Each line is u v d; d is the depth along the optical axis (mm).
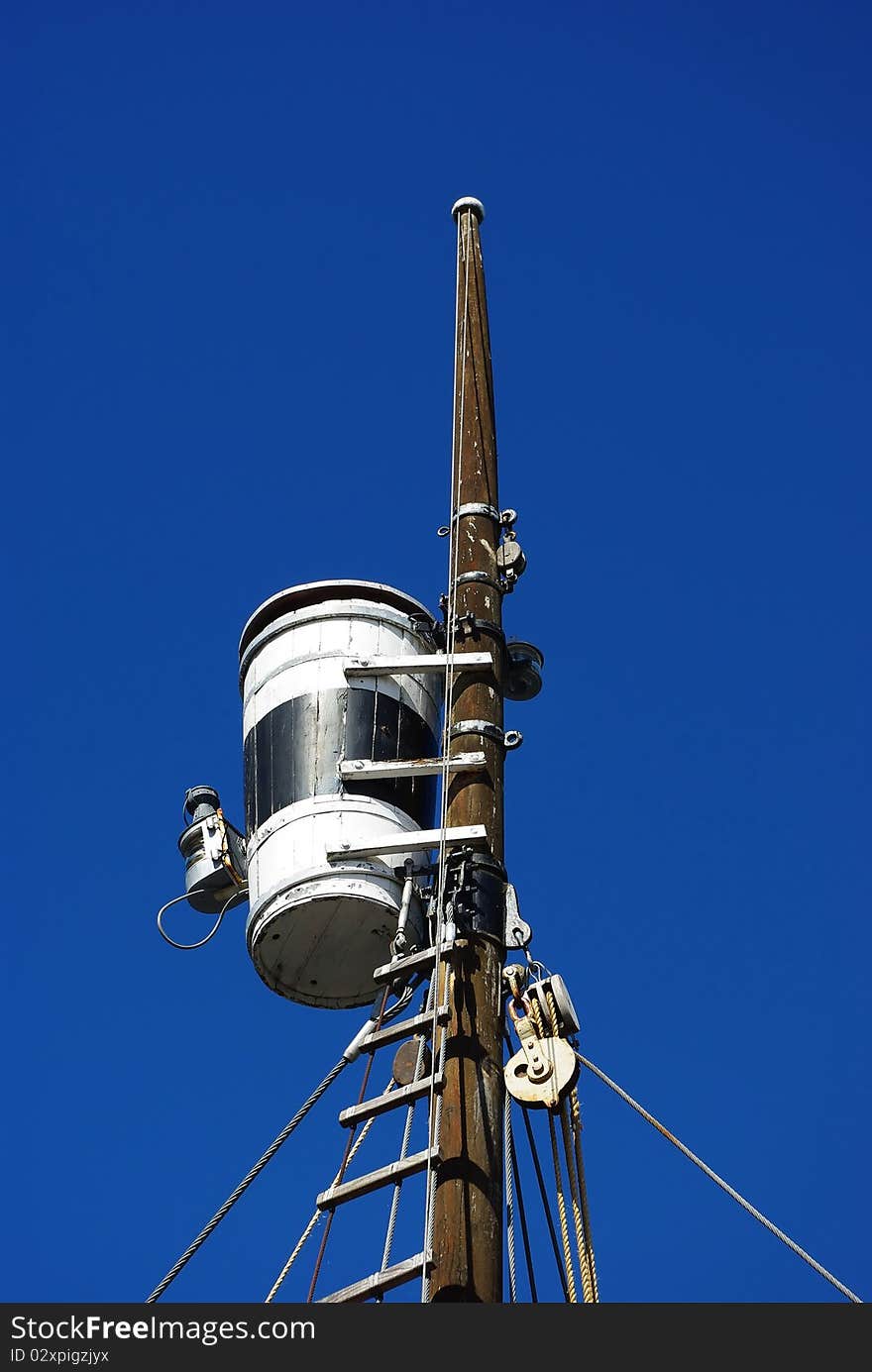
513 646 13586
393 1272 10312
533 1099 11258
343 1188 10836
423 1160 10711
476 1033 11141
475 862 11984
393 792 13578
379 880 13062
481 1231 10234
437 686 14430
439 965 11648
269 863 13414
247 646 14719
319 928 13125
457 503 14055
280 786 13672
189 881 14367
